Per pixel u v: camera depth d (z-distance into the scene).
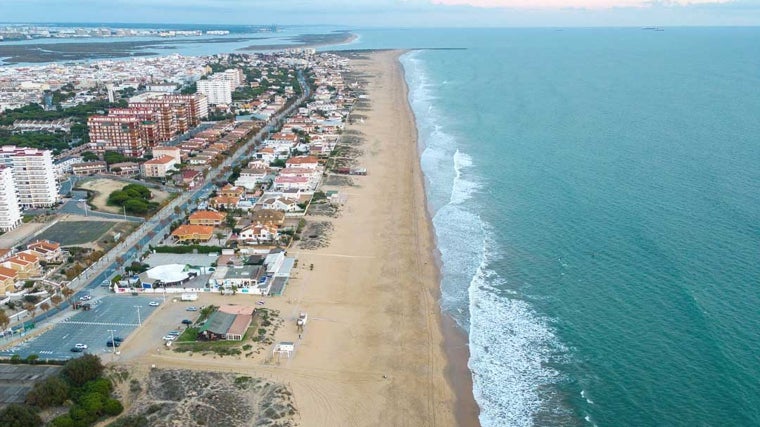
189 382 108.50
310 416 101.50
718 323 122.75
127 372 111.19
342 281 152.75
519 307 136.75
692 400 102.38
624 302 135.00
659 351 116.38
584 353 118.12
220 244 176.75
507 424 100.81
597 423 99.19
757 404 99.75
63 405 101.38
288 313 136.12
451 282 151.00
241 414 100.50
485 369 115.38
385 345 124.19
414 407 105.19
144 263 162.50
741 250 154.00
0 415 94.12
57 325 129.88
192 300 142.12
